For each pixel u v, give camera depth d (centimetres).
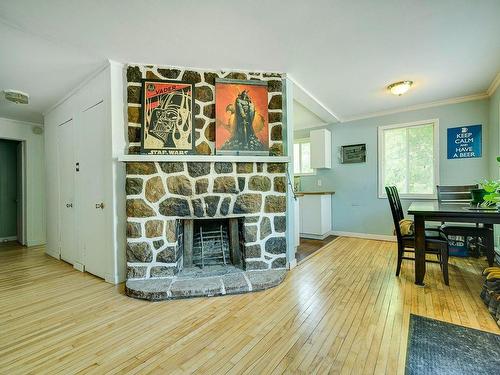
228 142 268
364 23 198
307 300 217
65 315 198
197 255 294
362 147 456
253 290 237
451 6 180
